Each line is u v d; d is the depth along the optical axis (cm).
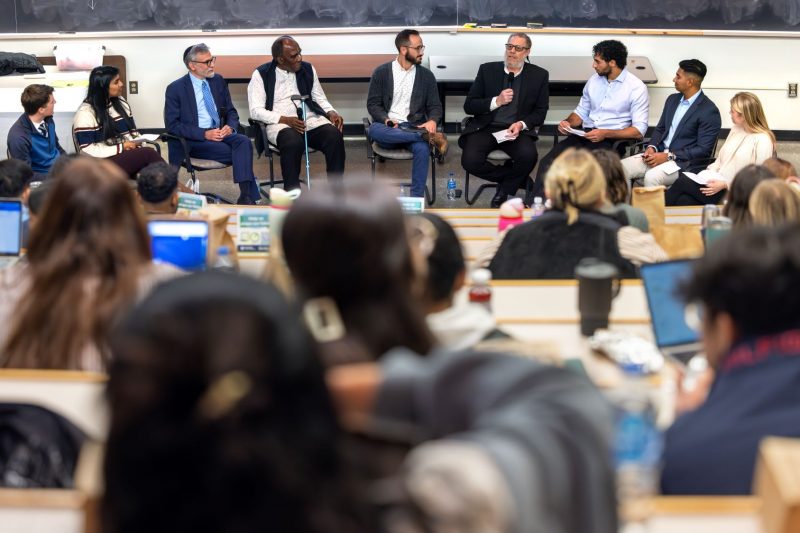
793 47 886
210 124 747
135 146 699
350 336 119
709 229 349
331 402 77
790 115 903
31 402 197
